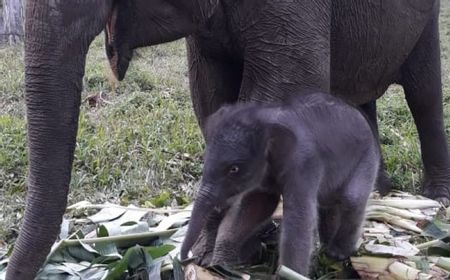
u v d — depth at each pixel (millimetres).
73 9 2951
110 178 5414
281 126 3094
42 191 2953
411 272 3432
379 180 5066
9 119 6742
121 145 5934
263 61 3680
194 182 5496
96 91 8023
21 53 10516
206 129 3230
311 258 3398
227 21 3693
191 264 3324
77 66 2992
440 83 5242
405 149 6004
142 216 4348
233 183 3062
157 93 7883
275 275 3287
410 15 4625
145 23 3496
